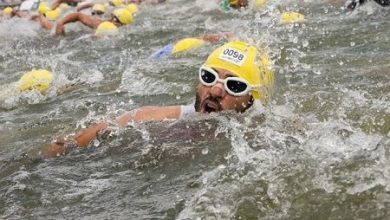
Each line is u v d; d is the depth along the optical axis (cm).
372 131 413
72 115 564
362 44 712
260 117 462
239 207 328
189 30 1034
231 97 462
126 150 436
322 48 715
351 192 327
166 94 608
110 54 887
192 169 390
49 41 1074
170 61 748
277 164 373
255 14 1065
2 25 1211
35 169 421
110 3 1493
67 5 1599
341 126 429
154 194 360
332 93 520
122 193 367
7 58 939
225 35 831
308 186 339
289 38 787
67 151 449
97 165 417
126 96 618
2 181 405
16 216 351
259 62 484
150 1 1412
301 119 457
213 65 467
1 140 500
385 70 584
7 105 632
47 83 671
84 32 1123
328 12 949
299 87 552
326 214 312
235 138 428
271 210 321
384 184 330
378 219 300
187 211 330
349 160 363
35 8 1585
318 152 383
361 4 913
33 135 506
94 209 350
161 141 442
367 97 499
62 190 381
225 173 372
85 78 716
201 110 471
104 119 517
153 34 1026
